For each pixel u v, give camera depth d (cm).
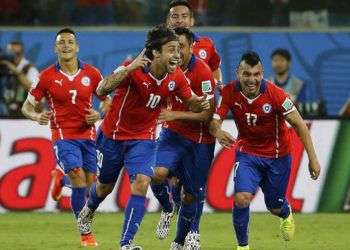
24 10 5141
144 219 3722
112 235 3189
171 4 2833
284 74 4919
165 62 2341
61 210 3962
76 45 3067
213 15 5169
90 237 2881
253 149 2631
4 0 5128
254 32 5128
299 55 5116
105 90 2344
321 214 3959
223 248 2869
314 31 5150
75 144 3047
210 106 2573
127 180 3950
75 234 3206
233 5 5175
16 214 3881
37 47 5059
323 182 4009
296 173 3984
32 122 3953
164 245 2928
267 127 2592
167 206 2997
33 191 3956
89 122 3016
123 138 2494
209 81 2592
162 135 2672
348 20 5203
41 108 3375
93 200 2734
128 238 2378
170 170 2645
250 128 2598
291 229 2862
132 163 2456
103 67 5053
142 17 5178
